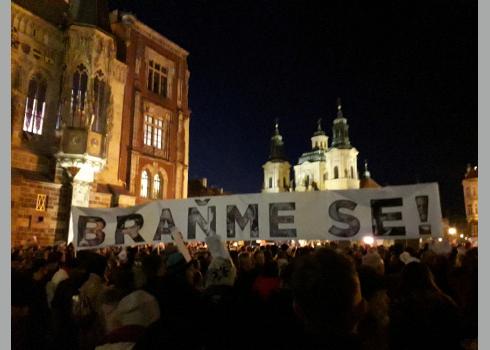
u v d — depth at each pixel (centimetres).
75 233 1012
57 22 2469
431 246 1017
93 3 2495
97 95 2406
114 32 3002
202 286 730
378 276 466
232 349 329
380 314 439
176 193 3250
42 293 776
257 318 317
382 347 430
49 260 923
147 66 3125
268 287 559
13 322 735
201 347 375
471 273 538
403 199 748
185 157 3400
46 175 2227
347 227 782
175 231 723
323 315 199
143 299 357
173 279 408
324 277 202
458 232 7650
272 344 261
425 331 375
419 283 407
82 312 607
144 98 3042
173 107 3341
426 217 725
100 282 626
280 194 857
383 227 754
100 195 2420
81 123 2294
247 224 875
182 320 358
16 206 2027
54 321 678
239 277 553
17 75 2150
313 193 826
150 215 984
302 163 8594
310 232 815
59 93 2348
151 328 339
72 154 2216
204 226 922
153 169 3052
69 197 2238
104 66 2456
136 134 2894
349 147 7538
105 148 2386
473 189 6347
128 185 2780
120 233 996
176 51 3456
